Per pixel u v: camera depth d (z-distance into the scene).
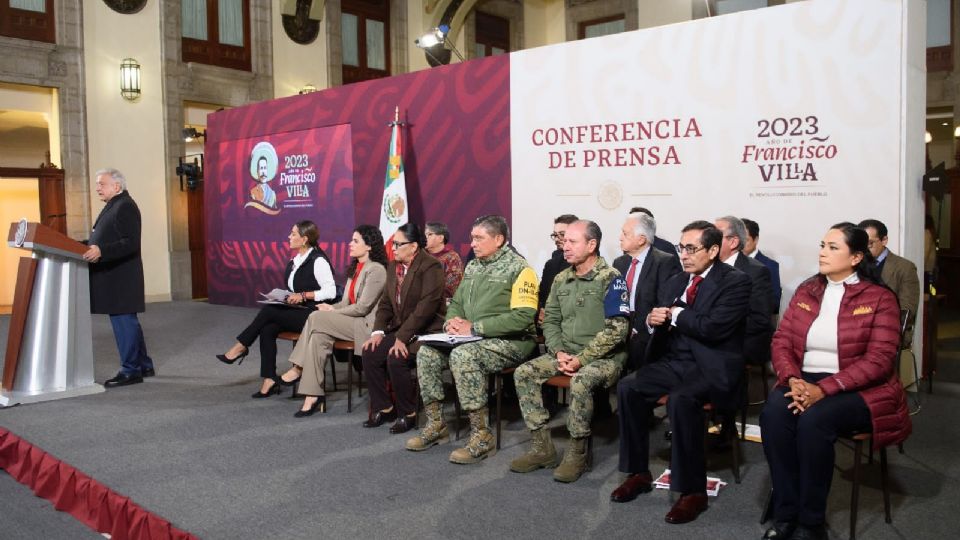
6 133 11.35
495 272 3.78
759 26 5.05
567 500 3.03
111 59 10.02
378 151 7.76
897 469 3.35
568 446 3.56
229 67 11.25
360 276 4.56
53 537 2.96
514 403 4.66
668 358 3.19
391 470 3.42
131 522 2.89
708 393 2.92
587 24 14.48
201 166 11.06
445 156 7.05
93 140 9.88
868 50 4.68
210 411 4.52
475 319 3.78
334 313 4.43
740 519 2.81
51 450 3.75
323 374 4.40
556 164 6.14
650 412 3.09
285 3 11.66
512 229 6.51
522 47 14.78
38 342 4.83
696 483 2.85
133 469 3.46
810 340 2.82
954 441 3.76
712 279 3.07
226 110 9.62
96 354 6.44
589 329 3.42
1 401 4.62
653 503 2.98
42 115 10.91
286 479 3.31
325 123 8.32
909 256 4.73
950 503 2.95
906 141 4.62
